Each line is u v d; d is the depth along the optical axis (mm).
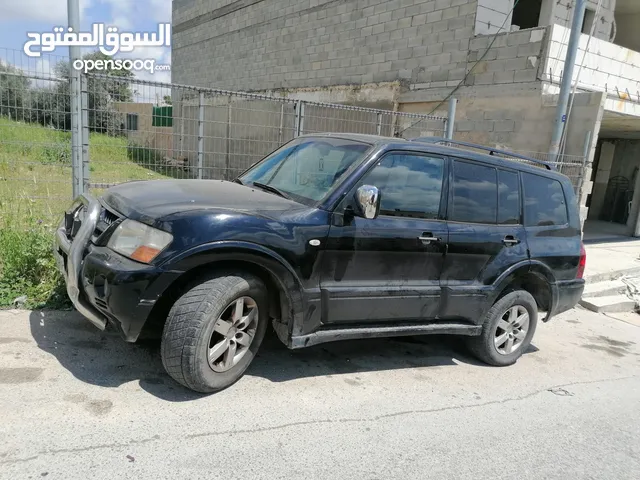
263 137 16047
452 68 11484
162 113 7699
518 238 4754
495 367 4938
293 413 3471
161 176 7777
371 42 13523
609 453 3531
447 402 4008
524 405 4148
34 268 4953
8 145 6234
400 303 4098
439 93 11766
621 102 11172
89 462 2670
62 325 4262
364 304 3934
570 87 9680
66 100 5984
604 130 15742
